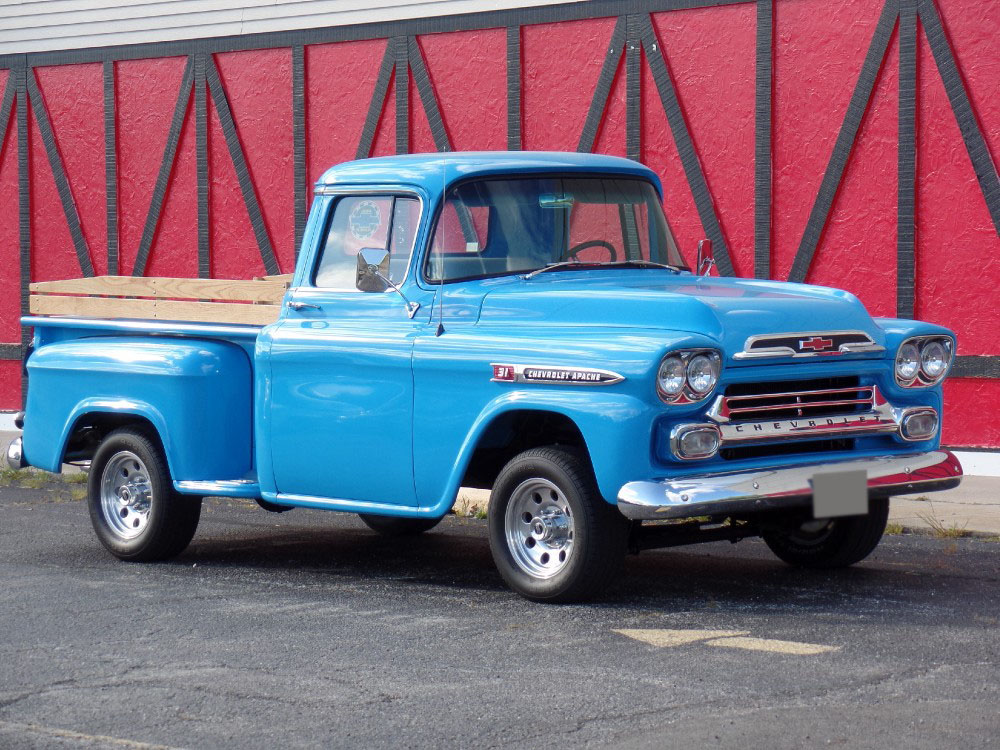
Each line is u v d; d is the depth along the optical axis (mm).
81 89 16266
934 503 10055
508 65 13375
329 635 6375
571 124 13102
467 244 7371
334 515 10500
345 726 5008
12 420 16938
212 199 15359
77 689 5566
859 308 7082
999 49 11125
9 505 10969
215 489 8023
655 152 12680
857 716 4930
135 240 15961
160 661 5969
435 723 5008
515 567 7016
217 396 8102
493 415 6828
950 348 7246
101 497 8648
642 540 7020
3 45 16766
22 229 16766
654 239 7914
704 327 6504
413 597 7234
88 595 7410
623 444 6402
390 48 14062
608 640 6125
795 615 6555
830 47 11805
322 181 7914
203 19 15273
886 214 11648
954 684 5316
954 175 11352
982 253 11273
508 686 5441
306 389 7625
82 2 16156
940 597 6973
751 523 7305
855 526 7582
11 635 6492
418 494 7223
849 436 6867
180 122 15477
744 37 12180
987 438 11438
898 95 11508
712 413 6484
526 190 7535
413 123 14000
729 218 12344
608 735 4809
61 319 9000
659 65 12586
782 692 5246
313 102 14617
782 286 7461
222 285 8648
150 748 4820
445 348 7043
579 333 6754
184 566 8328
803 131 11969
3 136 16844
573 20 13031
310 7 14547
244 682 5609
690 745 4672
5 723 5141
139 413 8336
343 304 7652
